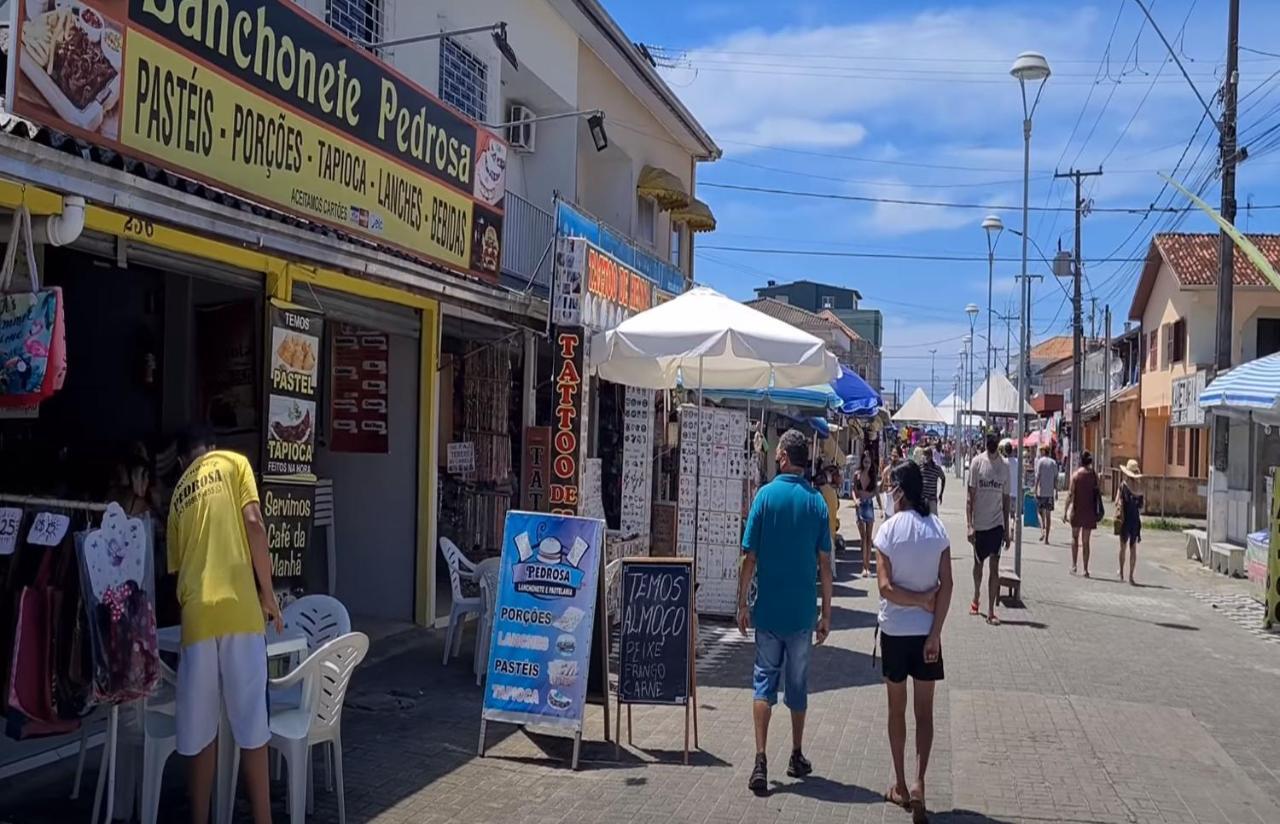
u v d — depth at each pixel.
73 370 8.76
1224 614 14.77
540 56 14.79
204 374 8.70
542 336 12.27
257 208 7.04
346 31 10.29
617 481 15.62
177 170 6.33
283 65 7.34
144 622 5.12
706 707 8.55
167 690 5.86
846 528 26.22
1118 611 14.49
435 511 10.86
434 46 11.77
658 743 7.46
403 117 8.97
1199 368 32.38
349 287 9.20
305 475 8.31
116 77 5.80
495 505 12.84
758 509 6.70
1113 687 9.84
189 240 7.10
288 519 8.12
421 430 10.70
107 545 4.99
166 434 8.80
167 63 6.21
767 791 6.50
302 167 7.59
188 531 5.29
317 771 6.57
